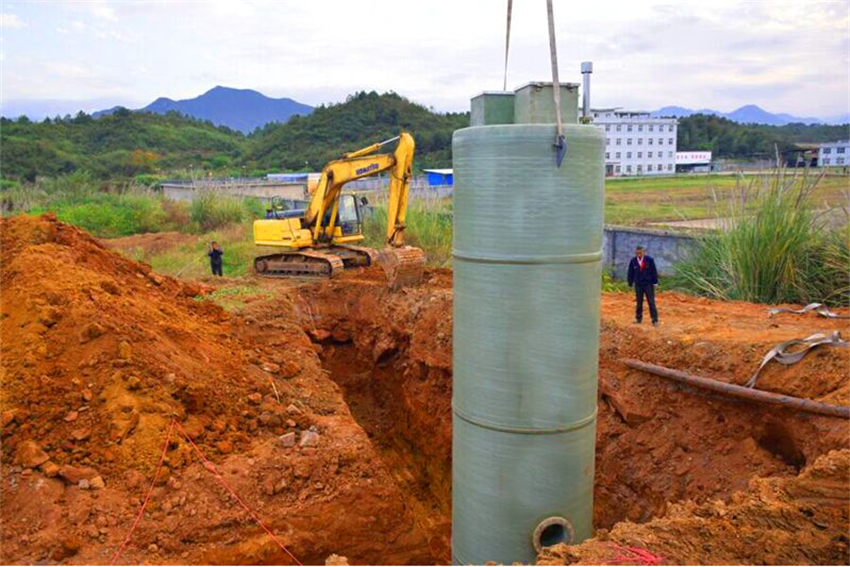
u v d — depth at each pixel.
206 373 9.61
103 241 28.86
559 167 5.48
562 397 5.86
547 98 5.67
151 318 10.24
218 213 33.31
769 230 14.10
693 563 5.11
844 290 13.21
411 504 11.92
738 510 5.84
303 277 17.52
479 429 6.09
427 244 21.92
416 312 13.88
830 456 6.51
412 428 13.39
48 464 7.37
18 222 12.75
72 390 8.31
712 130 101.25
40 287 9.71
